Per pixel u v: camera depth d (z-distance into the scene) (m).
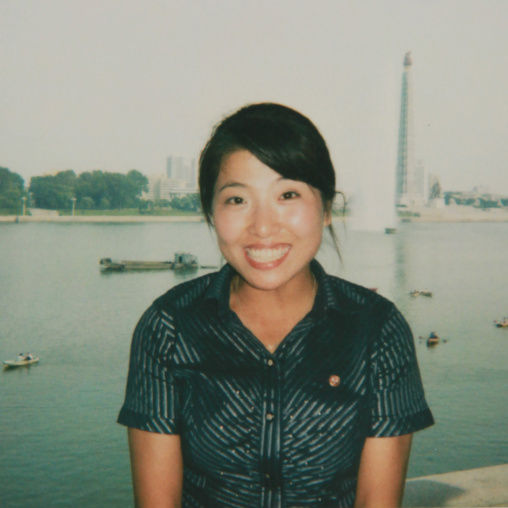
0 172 172.12
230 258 1.79
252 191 1.74
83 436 23.78
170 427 1.83
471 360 35.41
